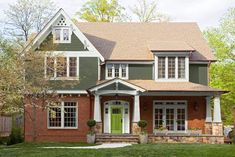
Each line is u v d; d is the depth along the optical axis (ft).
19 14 149.07
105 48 124.67
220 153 68.49
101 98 117.91
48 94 104.99
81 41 117.91
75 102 117.39
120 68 120.57
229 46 151.53
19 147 86.28
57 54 110.11
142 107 118.62
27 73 100.27
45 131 116.57
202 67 121.39
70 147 86.58
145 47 125.90
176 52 116.88
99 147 86.22
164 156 66.64
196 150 73.20
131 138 105.50
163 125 118.11
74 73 117.29
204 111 118.42
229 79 150.00
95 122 107.45
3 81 90.63
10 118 141.79
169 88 111.86
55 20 116.47
